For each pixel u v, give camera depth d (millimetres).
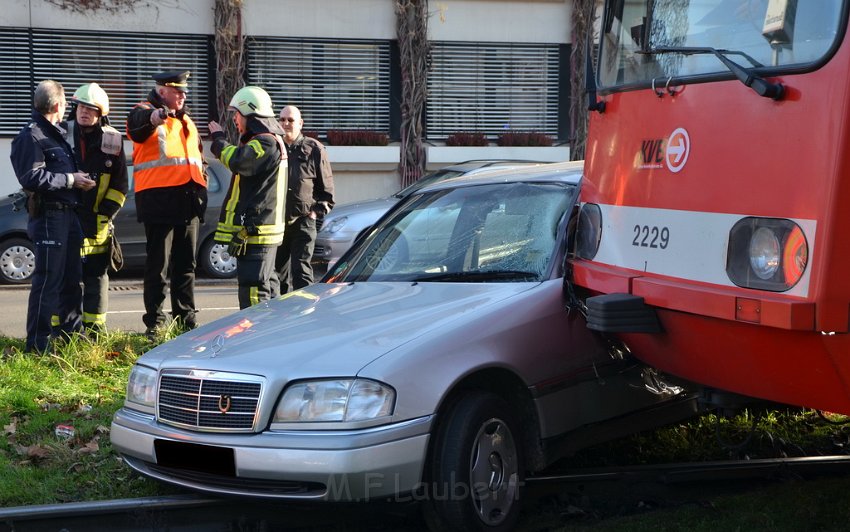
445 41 20297
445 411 4551
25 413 6566
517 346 4855
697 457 6066
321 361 4477
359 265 6168
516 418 4879
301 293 5891
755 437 6336
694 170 4285
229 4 18859
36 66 18266
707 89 4250
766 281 3840
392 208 6617
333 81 19906
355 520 5066
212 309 11891
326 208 9906
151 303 8688
